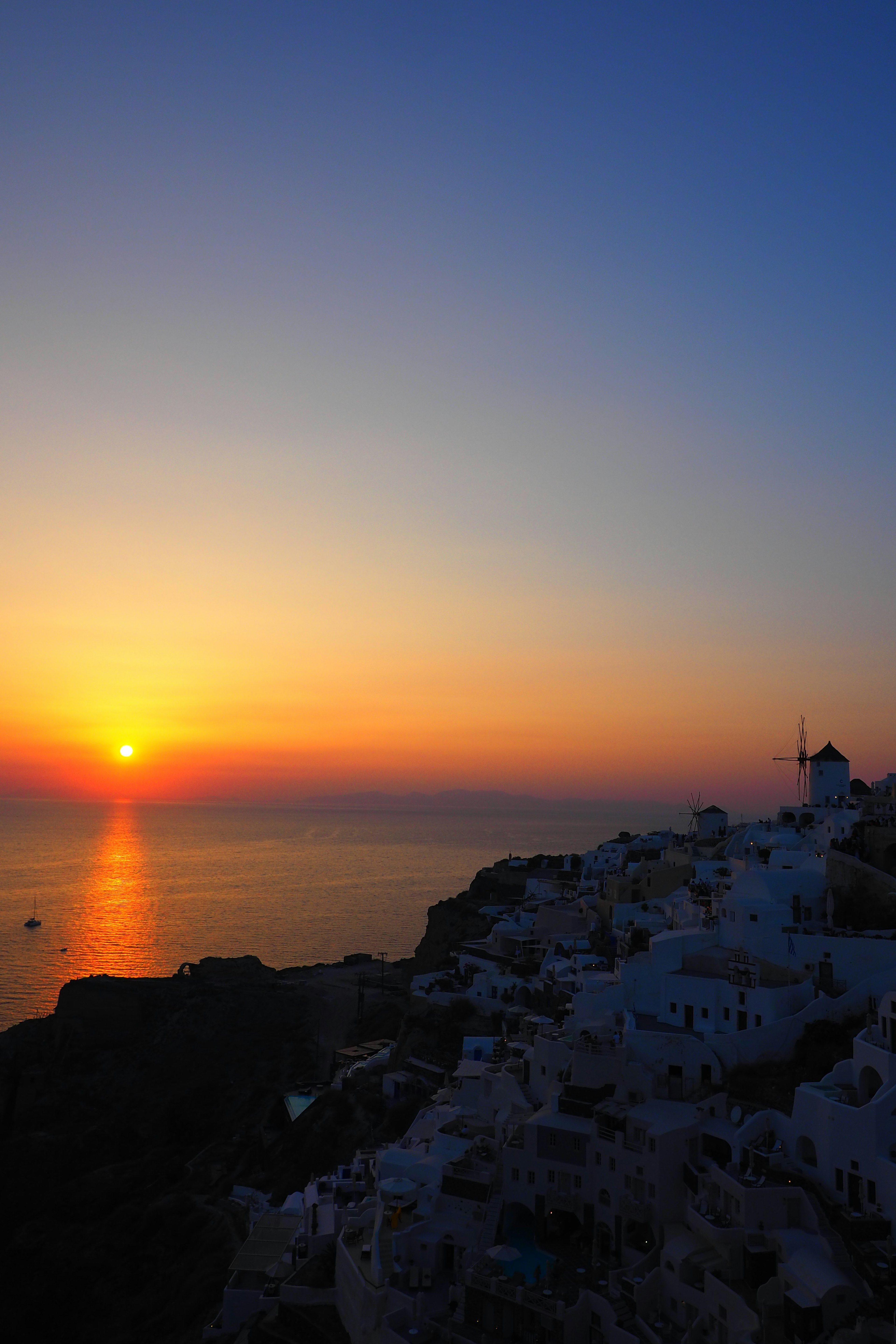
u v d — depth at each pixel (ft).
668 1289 188.14
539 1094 257.96
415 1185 238.07
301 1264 244.63
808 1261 172.76
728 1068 230.27
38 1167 467.11
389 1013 551.59
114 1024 586.86
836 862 293.84
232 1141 428.56
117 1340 299.17
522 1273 204.23
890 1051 204.85
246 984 625.82
